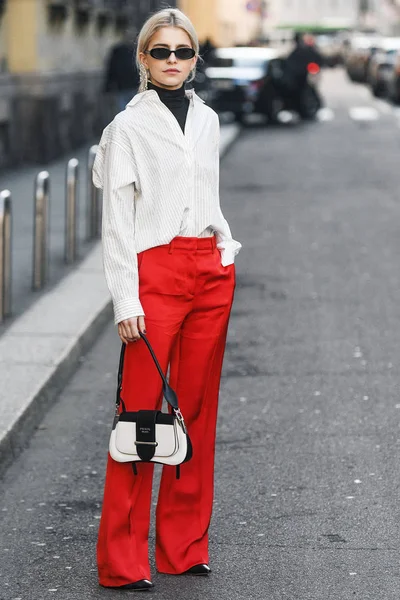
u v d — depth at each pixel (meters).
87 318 10.80
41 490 6.93
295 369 9.70
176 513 5.58
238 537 6.12
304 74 37.91
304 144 31.12
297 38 38.16
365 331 11.06
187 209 5.23
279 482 6.98
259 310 11.98
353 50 67.50
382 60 51.38
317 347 10.45
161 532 5.60
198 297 5.32
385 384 9.22
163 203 5.20
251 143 31.42
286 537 6.11
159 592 5.39
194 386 5.42
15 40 23.77
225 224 5.39
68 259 13.77
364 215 18.88
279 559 5.81
